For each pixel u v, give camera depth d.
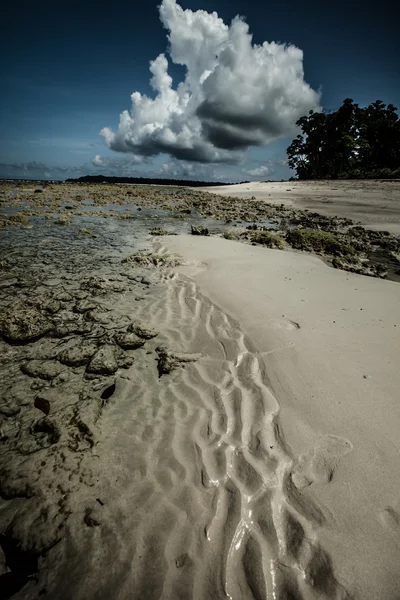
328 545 2.06
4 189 29.44
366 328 4.64
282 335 4.49
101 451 2.87
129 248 10.09
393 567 1.92
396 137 46.53
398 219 16.64
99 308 5.67
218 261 8.33
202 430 3.10
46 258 8.73
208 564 2.05
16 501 2.44
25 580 2.01
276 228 14.70
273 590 1.91
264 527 2.23
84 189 35.59
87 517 2.33
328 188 32.38
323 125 50.94
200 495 2.49
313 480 2.48
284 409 3.22
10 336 4.55
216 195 34.88
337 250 10.33
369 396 3.25
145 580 1.98
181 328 4.96
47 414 3.28
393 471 2.46
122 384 3.77
